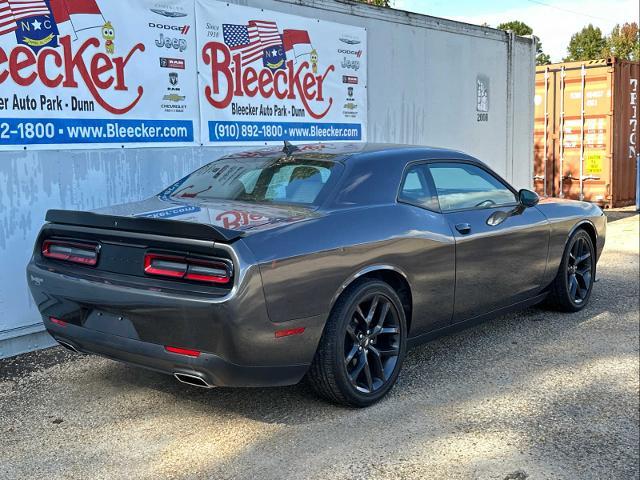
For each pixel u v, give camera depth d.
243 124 6.36
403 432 3.44
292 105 6.81
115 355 3.42
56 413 3.68
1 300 4.71
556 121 13.12
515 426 3.54
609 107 12.41
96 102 5.18
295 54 6.77
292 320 3.28
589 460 3.20
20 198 4.77
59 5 4.89
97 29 5.14
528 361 4.54
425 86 8.39
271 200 3.88
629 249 9.08
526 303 5.20
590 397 3.94
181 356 3.16
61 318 3.62
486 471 3.07
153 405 3.78
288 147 4.50
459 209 4.48
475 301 4.52
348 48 7.33
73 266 3.59
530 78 10.27
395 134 8.08
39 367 4.46
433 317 4.22
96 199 5.25
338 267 3.48
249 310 3.08
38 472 3.03
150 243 3.28
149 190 5.62
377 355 3.78
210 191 4.20
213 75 6.05
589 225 5.79
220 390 3.99
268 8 6.46
